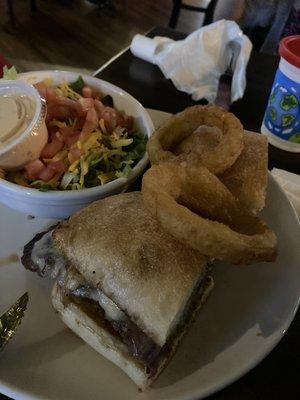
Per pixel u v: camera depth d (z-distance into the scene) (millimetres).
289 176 282
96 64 750
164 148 248
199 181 201
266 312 203
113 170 256
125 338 184
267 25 556
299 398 181
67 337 198
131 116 290
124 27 857
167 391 174
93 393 175
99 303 194
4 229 243
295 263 221
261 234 190
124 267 181
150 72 378
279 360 193
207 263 203
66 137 262
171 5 947
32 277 220
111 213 201
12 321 193
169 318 172
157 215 184
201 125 254
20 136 239
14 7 870
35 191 228
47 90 275
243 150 241
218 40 351
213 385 172
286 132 306
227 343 193
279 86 293
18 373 176
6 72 283
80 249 191
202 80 357
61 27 830
